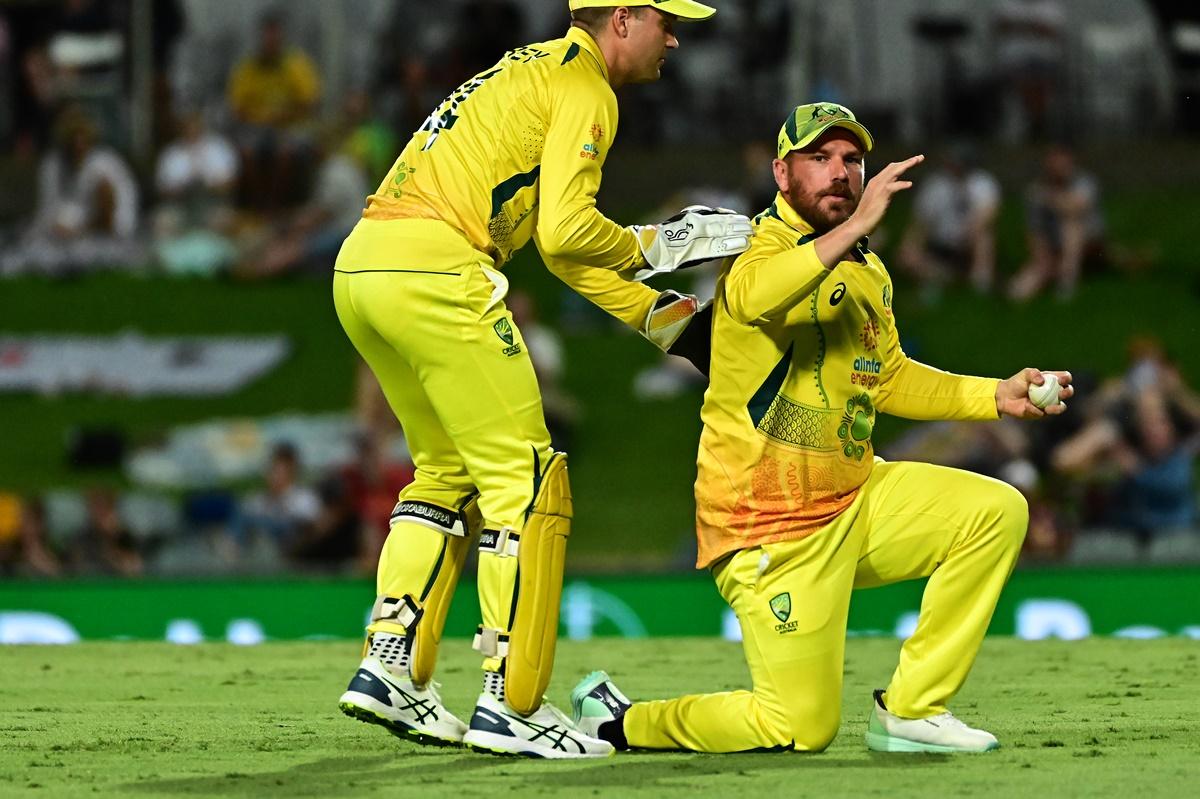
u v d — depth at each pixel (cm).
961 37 6594
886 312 1703
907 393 1759
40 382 5566
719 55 6600
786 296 1579
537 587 1672
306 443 5031
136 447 5134
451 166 1684
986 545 1658
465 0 6400
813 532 1641
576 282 1719
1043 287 5928
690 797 1427
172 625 3359
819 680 1648
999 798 1418
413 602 1744
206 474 5003
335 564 4428
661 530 4800
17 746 1758
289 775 1560
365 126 6212
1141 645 2783
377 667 1717
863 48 6581
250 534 4509
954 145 6006
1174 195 6606
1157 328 5681
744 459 1661
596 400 5566
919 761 1625
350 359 5791
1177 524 4422
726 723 1673
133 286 6153
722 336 1669
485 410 1678
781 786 1480
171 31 6556
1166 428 4475
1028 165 6588
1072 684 2275
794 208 1681
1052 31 6650
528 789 1473
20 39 6588
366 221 1722
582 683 1767
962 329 5684
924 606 1683
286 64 6238
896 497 1683
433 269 1664
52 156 6259
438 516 1770
